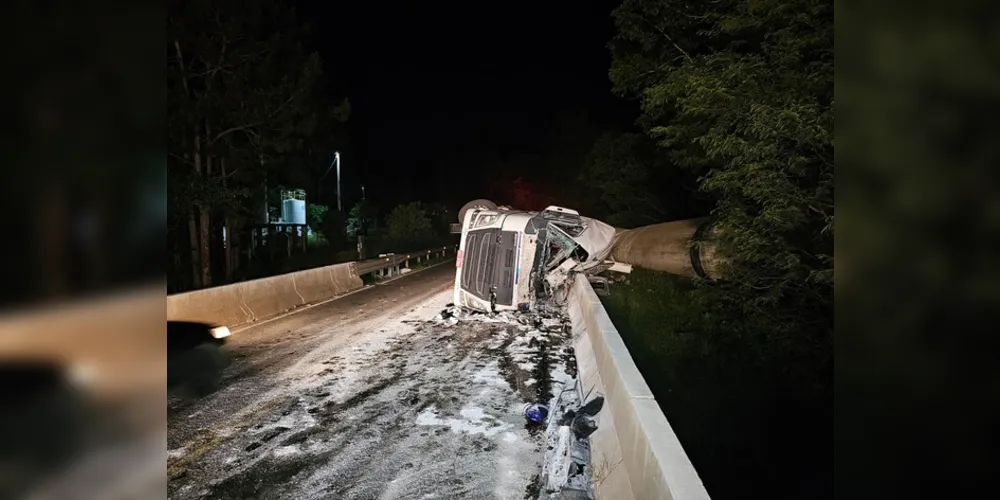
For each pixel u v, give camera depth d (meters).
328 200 49.88
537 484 4.06
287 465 4.39
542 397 5.94
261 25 17.44
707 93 7.19
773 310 7.38
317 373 6.92
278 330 9.63
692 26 10.70
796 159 5.96
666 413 5.88
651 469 2.83
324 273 14.55
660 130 10.29
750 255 7.00
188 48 16.55
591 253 11.04
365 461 4.45
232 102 17.36
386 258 19.69
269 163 19.34
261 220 27.27
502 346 8.28
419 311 11.60
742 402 6.08
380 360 7.54
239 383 6.52
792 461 4.89
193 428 5.13
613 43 12.27
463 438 4.88
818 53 6.53
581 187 40.75
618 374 4.27
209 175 18.02
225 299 10.09
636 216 23.86
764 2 6.74
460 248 11.58
